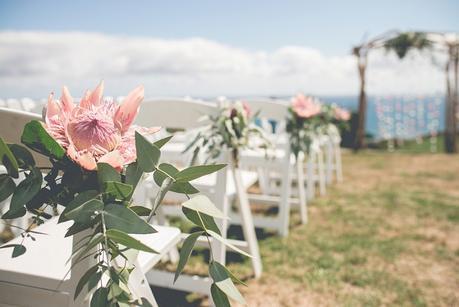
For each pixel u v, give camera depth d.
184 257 0.78
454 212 4.13
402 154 9.06
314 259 2.88
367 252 3.04
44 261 1.16
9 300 1.11
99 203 0.72
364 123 9.89
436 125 10.35
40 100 2.70
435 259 2.92
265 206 4.42
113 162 0.72
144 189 2.25
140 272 1.01
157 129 0.88
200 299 2.29
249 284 2.48
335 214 4.07
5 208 1.42
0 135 0.91
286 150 3.29
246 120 2.13
